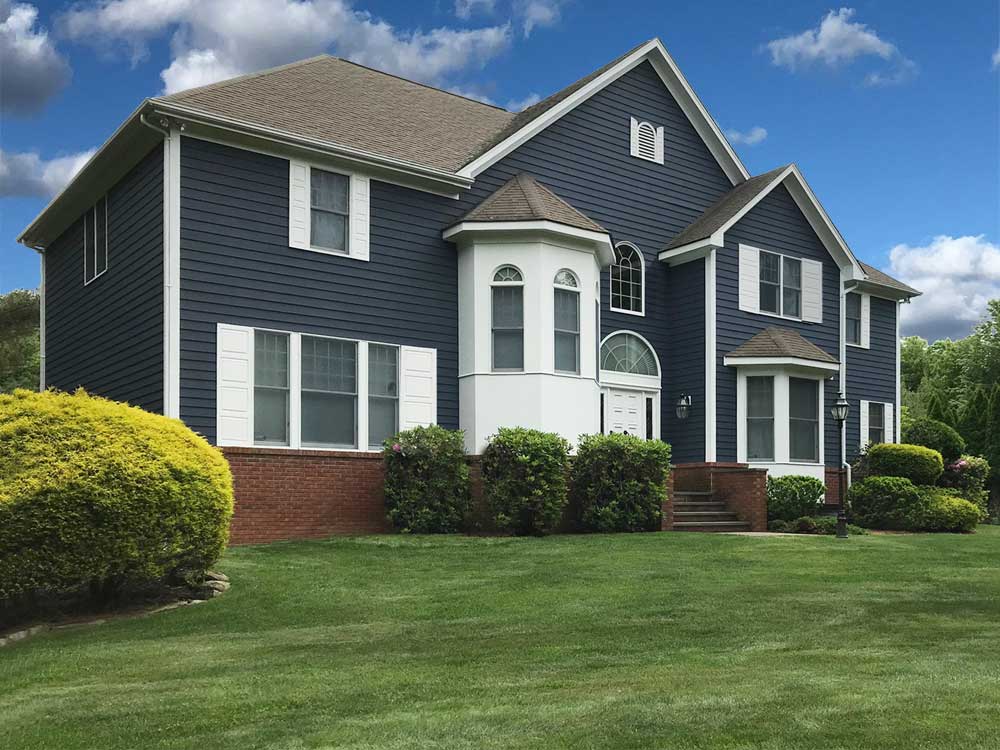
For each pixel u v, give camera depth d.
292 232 15.84
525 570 11.64
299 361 15.72
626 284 20.91
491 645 7.48
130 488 9.23
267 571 11.48
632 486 16.41
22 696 6.07
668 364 21.44
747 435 21.02
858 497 20.42
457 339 17.69
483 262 17.36
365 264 16.67
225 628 8.63
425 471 15.74
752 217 21.80
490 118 22.12
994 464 28.52
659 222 21.50
